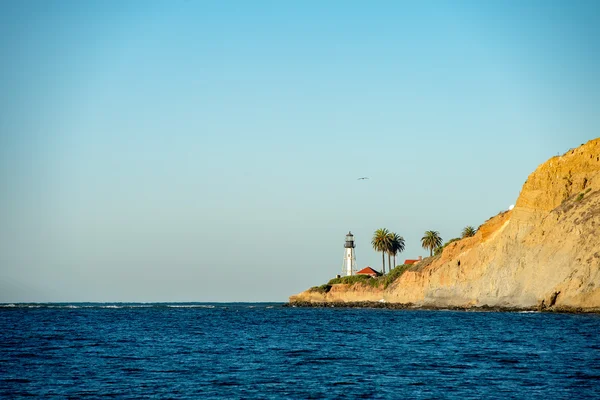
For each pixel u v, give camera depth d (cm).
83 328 9356
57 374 4497
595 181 11794
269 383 4153
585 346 5875
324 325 9700
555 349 5691
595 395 3712
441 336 7200
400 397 3722
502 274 12388
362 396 3756
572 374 4372
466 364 4881
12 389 3953
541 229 11931
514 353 5466
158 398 3703
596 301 10625
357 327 9062
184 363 5050
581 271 10894
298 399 3681
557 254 11406
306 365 4925
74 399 3675
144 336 7669
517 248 12269
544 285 11400
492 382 4122
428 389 3931
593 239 10956
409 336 7319
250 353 5712
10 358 5366
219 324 10369
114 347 6262
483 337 6912
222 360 5228
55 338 7356
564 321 8906
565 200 12069
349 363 5028
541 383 4072
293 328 9069
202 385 4081
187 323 10775
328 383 4144
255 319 12081
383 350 5884
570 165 12325
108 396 3756
